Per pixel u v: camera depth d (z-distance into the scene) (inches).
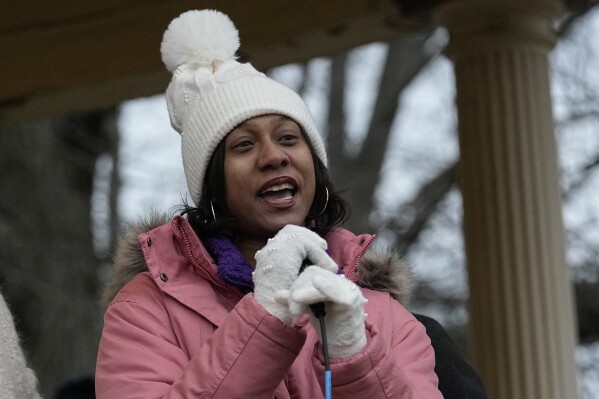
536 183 368.5
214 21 210.8
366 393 172.6
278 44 423.8
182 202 204.1
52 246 684.1
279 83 202.7
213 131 198.1
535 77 371.9
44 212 687.7
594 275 714.2
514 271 365.4
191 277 192.9
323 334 170.2
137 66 445.1
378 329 177.8
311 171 196.2
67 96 467.5
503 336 363.3
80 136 718.5
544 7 373.7
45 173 692.7
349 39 419.5
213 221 197.5
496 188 368.5
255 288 176.4
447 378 229.1
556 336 363.9
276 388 177.2
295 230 177.2
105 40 448.5
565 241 374.6
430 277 773.3
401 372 175.6
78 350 671.1
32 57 461.4
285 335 173.8
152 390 181.3
